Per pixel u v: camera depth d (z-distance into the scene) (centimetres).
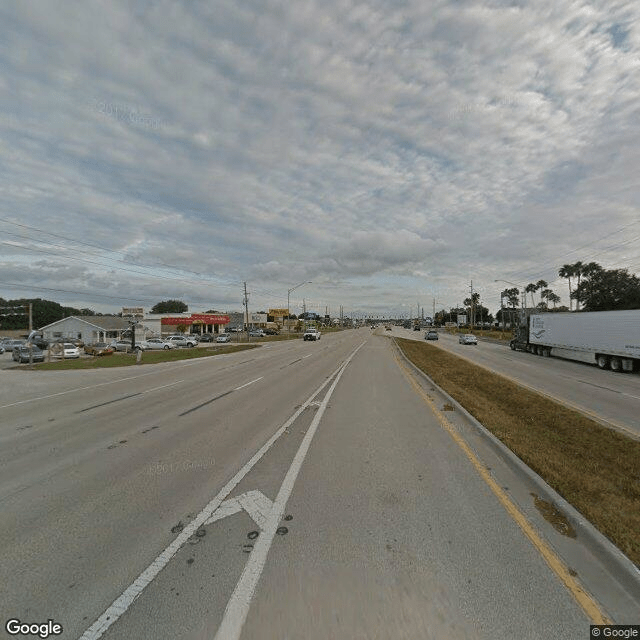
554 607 254
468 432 687
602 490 422
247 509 395
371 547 323
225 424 760
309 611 250
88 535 347
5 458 567
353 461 539
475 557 308
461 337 4359
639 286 4597
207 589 272
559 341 2352
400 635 229
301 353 2903
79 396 1133
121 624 242
